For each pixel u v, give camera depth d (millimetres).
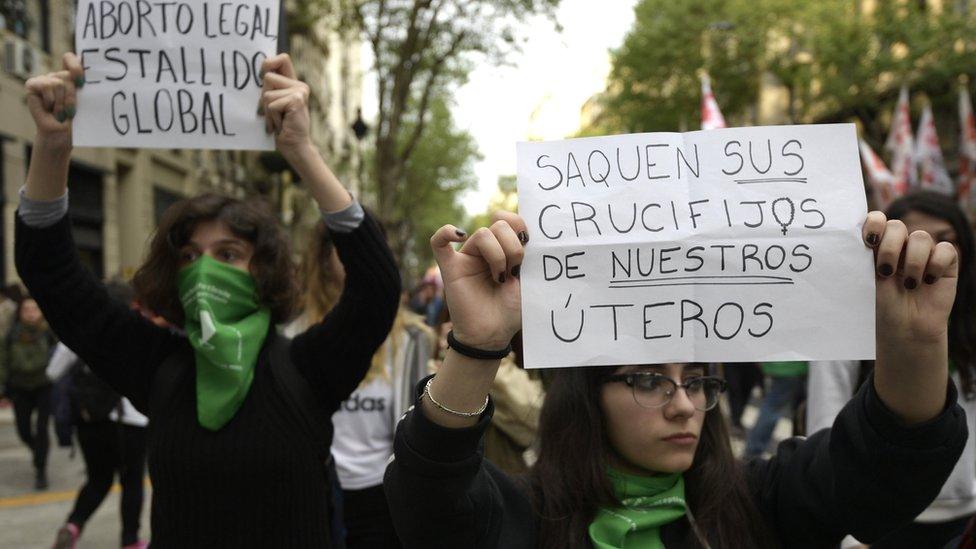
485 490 1612
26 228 2154
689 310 1564
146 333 2297
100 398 4910
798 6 21438
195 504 2104
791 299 1549
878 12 20703
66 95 2227
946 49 19984
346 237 2234
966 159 13188
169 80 2293
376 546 3150
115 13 2297
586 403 1744
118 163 16625
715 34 23062
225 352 2121
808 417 2891
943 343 1503
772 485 1831
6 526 6031
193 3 2305
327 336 2234
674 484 1771
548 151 1626
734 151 1602
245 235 2338
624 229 1580
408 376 3221
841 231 1552
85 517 4949
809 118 24812
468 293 1507
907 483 1561
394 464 1555
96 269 15719
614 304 1567
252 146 2289
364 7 16844
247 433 2107
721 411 1850
